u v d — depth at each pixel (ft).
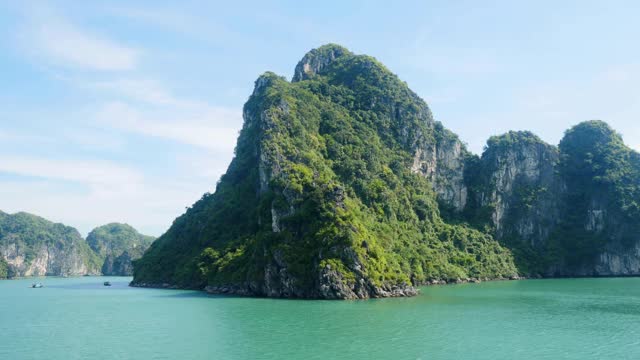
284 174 458.91
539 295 402.52
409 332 231.30
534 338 217.97
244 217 547.90
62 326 264.72
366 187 561.43
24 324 274.36
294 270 389.39
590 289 464.24
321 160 560.20
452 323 254.88
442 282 557.33
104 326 260.83
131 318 286.87
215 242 543.80
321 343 209.46
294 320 267.80
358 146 631.56
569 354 190.49
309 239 400.26
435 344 206.28
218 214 572.51
